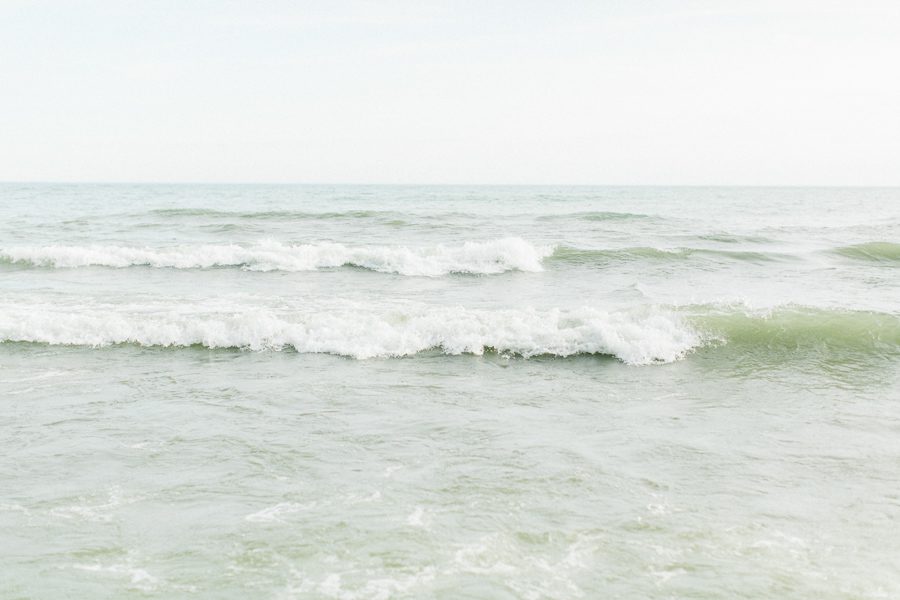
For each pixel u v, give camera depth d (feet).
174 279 53.06
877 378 30.58
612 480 19.97
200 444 22.45
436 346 34.81
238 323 36.04
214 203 170.30
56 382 29.01
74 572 14.97
